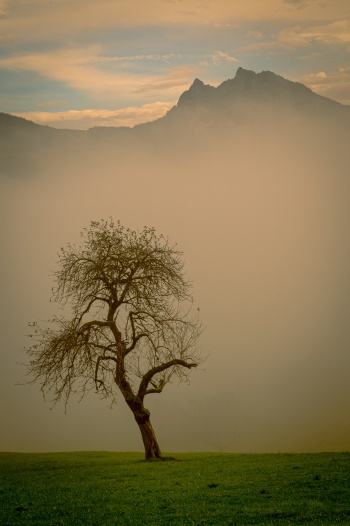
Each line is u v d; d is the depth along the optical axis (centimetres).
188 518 2731
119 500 3172
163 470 4091
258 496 3089
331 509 2755
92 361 4591
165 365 4706
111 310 4709
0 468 4841
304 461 4181
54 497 3344
